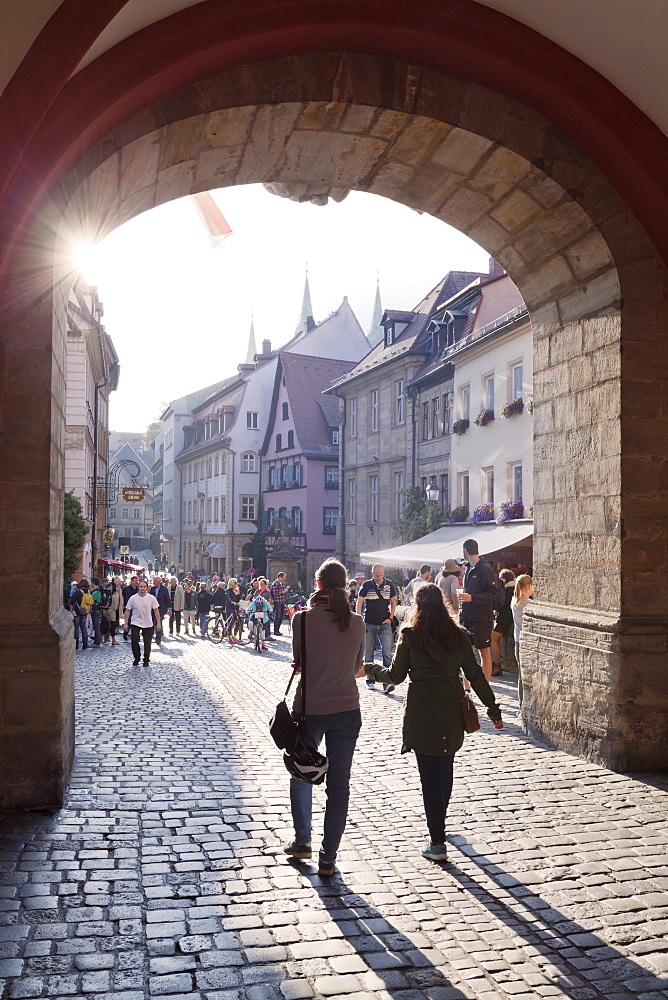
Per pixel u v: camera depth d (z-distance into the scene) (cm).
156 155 703
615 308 769
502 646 1389
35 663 607
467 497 2800
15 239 583
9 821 576
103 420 5306
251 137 734
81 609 2275
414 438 3378
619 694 739
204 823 583
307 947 399
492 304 2812
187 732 923
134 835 553
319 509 5412
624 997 362
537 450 910
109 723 970
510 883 484
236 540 6419
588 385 812
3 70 552
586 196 756
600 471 791
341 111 705
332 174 830
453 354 2783
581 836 567
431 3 673
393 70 703
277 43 663
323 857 489
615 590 764
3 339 608
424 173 811
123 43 604
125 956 386
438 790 524
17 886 461
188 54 628
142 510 13938
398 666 544
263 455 6234
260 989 359
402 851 537
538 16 681
